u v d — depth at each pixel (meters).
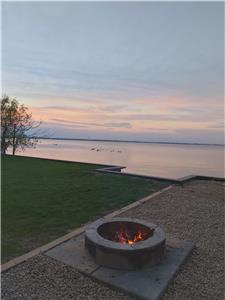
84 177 9.41
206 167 24.94
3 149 19.91
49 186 7.93
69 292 2.99
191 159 37.09
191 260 3.84
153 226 4.12
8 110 19.56
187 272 3.52
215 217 5.68
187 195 7.44
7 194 6.91
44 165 12.30
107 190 7.63
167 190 7.97
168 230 4.93
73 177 9.38
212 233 4.83
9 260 3.60
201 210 6.13
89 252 3.74
